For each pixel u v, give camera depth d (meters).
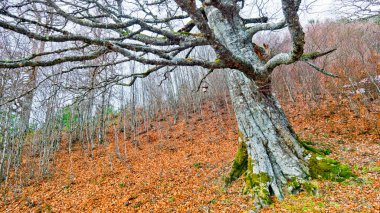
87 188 9.37
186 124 19.08
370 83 14.54
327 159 5.08
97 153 14.49
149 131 18.78
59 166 12.62
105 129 18.84
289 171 4.84
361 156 6.03
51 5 2.99
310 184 4.59
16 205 8.29
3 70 9.39
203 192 6.77
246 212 4.69
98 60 9.15
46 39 2.24
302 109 15.88
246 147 5.62
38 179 10.80
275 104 5.43
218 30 5.38
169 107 23.81
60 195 8.91
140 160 12.60
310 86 16.95
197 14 2.43
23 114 12.27
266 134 5.21
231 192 5.77
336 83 15.87
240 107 5.59
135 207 7.02
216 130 16.33
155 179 9.23
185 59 2.99
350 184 4.57
